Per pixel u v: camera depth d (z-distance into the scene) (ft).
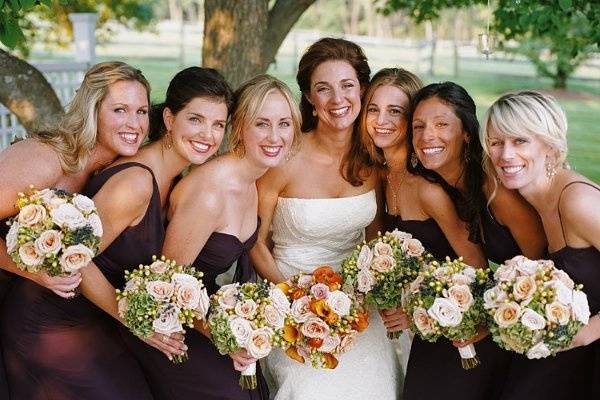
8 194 10.21
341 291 11.59
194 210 11.39
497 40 23.32
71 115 10.81
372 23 128.88
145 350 11.55
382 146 12.50
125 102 10.77
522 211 11.42
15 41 12.38
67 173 10.79
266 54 19.36
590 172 38.45
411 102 12.19
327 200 12.80
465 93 11.72
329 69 12.26
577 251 10.66
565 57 61.98
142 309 10.21
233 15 18.49
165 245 11.41
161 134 11.53
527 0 19.42
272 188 12.81
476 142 11.64
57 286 9.97
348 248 13.46
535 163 10.71
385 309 11.93
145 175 10.80
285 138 11.63
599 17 19.17
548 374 11.15
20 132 27.78
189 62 75.82
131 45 92.07
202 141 11.15
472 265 12.30
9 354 11.07
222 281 15.64
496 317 9.98
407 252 11.68
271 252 13.88
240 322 10.73
